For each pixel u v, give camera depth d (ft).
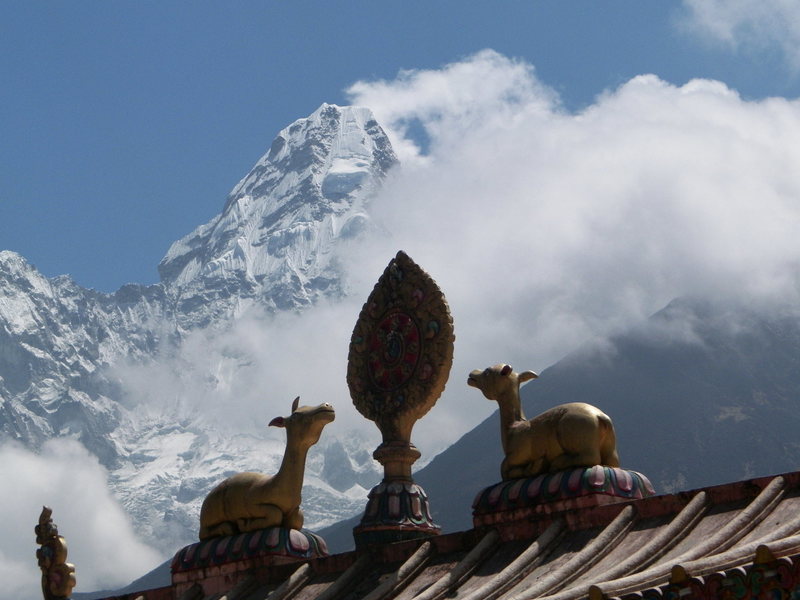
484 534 85.51
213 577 96.58
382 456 97.25
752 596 63.93
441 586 81.61
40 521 102.27
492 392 91.30
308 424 97.60
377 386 99.50
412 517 95.45
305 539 96.63
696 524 75.31
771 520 71.41
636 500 79.66
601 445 85.46
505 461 88.07
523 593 74.08
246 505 97.30
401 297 99.45
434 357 96.68
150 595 99.09
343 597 88.17
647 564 72.90
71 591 100.37
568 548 80.69
